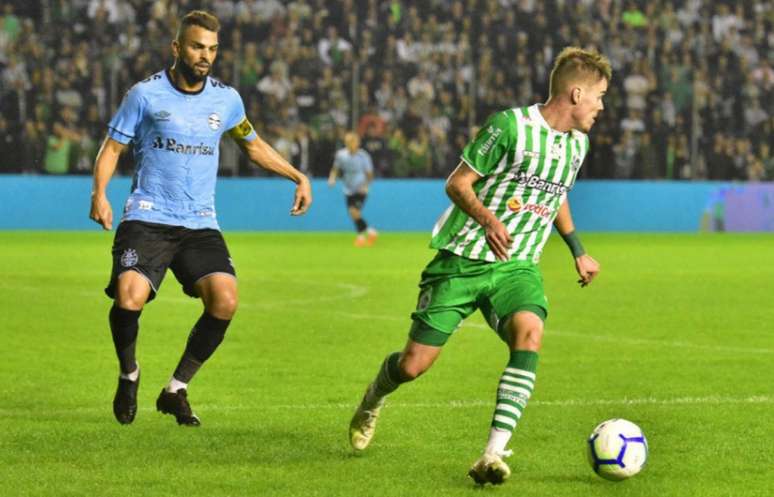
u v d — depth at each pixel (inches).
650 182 2317.9
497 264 438.9
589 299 1119.6
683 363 726.5
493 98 2313.0
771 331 888.3
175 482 412.5
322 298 1106.1
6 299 1064.2
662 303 1087.0
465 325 925.2
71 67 2114.9
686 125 2359.7
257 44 2244.1
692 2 2481.5
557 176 437.1
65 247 1706.4
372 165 2233.0
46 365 701.9
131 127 503.2
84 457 451.2
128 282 496.1
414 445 481.1
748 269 1473.9
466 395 608.1
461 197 428.8
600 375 677.3
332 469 435.5
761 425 526.9
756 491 407.8
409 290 1185.4
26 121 2092.8
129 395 505.0
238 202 2171.5
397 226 2228.1
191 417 515.5
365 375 673.6
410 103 2265.0
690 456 462.9
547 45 2381.9
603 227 2299.5
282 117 2202.3
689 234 2290.8
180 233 510.9
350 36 2313.0
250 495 395.9
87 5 2177.7
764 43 2488.9
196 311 989.2
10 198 2087.8
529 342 415.2
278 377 664.4
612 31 2412.6
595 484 416.2
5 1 2129.7
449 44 2329.0
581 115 433.1
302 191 541.6
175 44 505.4
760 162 2397.9
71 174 2116.1
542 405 577.6
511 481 419.5
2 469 430.3
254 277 1317.7
